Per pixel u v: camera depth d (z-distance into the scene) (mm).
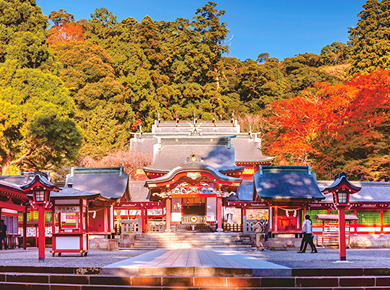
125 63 70750
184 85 78375
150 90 73312
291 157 57062
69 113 48344
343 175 16672
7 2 47719
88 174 30625
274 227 26219
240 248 26797
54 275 13125
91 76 63219
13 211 26031
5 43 47375
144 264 14406
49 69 49875
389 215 29672
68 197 19250
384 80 52688
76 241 19250
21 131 43344
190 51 80250
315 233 29172
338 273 13023
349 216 27328
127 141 65625
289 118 58031
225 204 32969
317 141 53844
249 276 12867
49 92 46094
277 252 22297
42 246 16703
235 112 78875
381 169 48750
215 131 58188
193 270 13148
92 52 66000
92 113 60219
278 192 25953
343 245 16438
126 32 76938
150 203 33938
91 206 27375
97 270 13344
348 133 52438
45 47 48656
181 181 31062
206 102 76750
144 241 28703
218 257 17891
